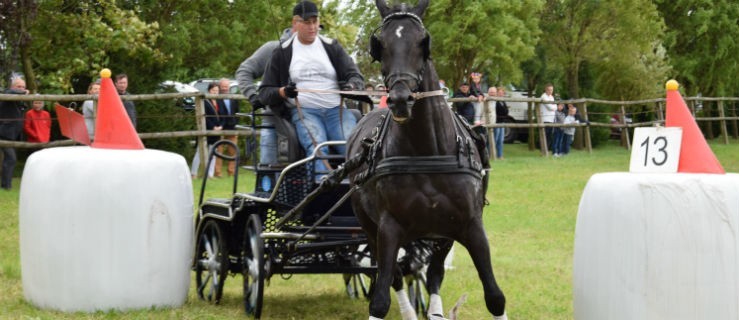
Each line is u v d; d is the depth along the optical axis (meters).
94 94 13.95
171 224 6.49
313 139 6.61
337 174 5.66
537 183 15.63
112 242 6.27
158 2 19.05
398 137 5.13
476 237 5.09
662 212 4.70
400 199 5.06
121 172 6.29
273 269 6.38
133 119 14.05
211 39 19.94
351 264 6.66
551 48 27.70
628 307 4.79
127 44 16.67
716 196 4.65
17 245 9.44
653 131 5.12
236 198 6.79
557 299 7.29
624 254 4.81
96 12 17.39
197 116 15.72
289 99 6.82
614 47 27.34
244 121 17.27
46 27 16.69
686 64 31.00
